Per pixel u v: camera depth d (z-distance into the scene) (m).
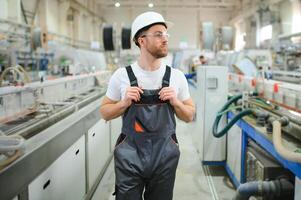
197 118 3.94
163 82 1.53
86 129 2.43
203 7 11.23
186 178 3.29
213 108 3.28
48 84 2.47
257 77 3.40
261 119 2.29
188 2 10.80
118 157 1.53
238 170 2.78
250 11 8.62
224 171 3.46
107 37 5.63
